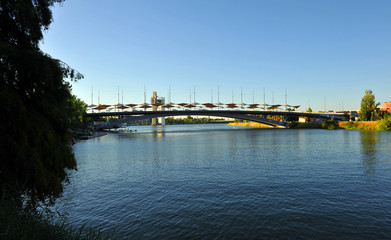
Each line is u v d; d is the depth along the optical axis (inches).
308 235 448.5
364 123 3949.3
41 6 366.3
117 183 844.0
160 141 2800.2
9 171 276.8
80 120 3213.6
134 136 3806.6
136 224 505.4
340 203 614.2
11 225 222.5
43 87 332.5
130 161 1336.1
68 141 394.6
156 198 676.7
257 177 902.4
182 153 1663.4
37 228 254.2
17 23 331.9
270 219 522.3
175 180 879.1
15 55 293.3
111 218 538.0
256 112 5374.0
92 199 669.9
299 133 3666.3
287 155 1465.3
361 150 1582.2
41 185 301.0
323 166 1095.0
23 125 288.2
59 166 349.7
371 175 903.1
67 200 661.3
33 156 291.7
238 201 641.6
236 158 1390.3
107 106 4771.2
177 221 518.6
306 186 771.4
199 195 698.8
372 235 446.0
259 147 1948.8
